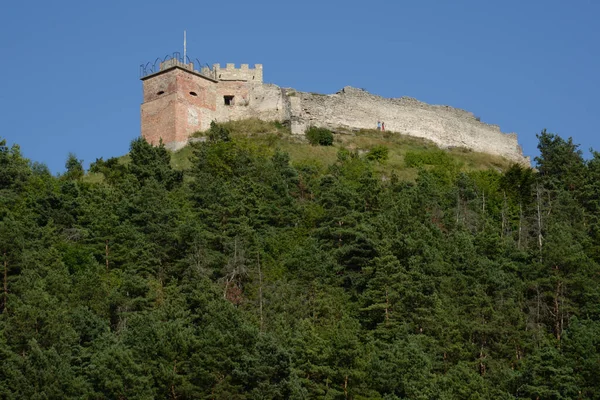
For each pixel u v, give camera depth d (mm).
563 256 74938
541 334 70000
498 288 73062
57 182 92625
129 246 76562
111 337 63781
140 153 93562
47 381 59969
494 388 63719
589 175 93812
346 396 61500
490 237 79938
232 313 64688
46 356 61094
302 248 77375
